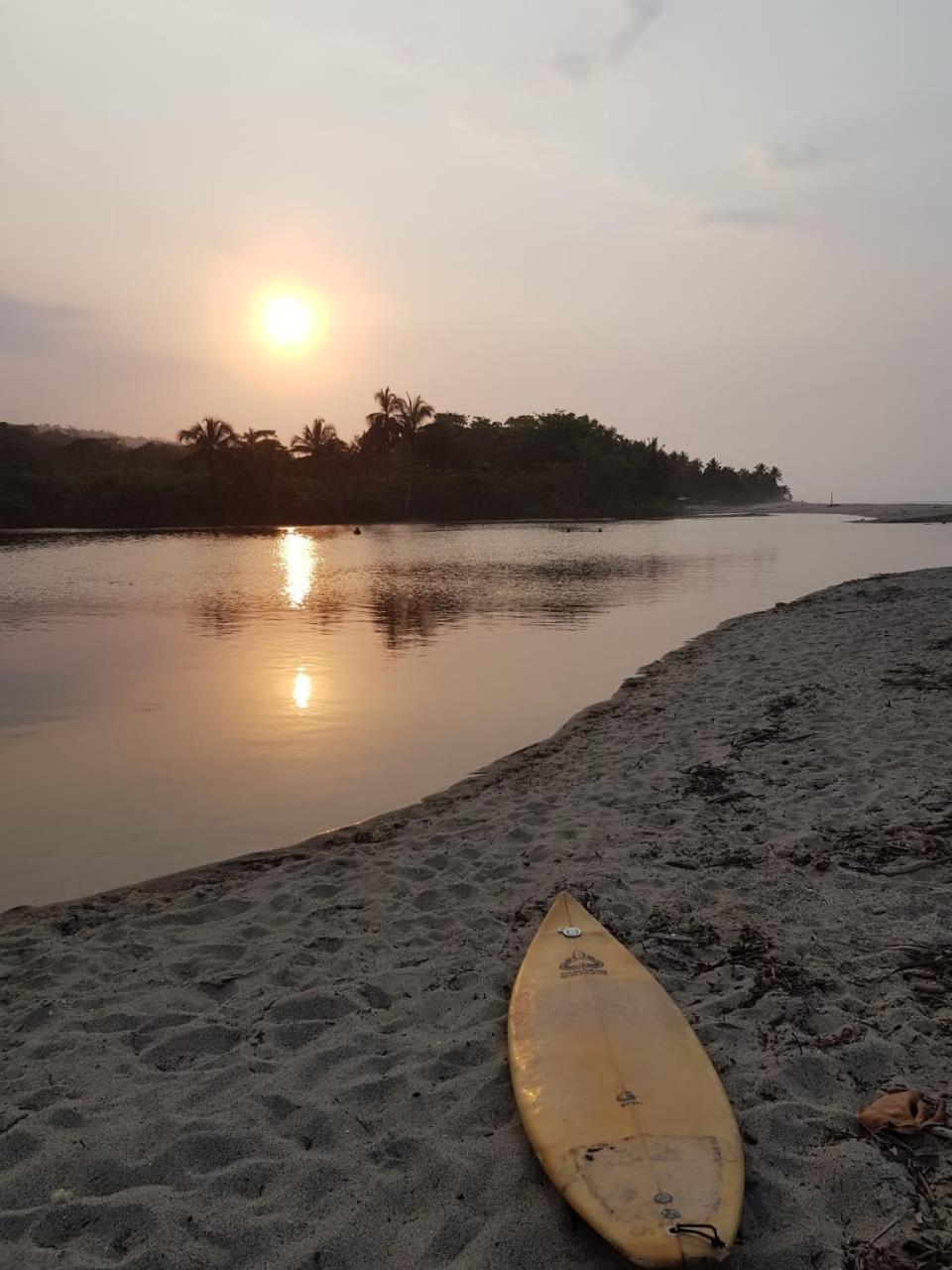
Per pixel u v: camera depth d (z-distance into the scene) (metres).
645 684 11.92
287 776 8.40
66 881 6.14
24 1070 3.95
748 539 54.91
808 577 28.69
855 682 10.65
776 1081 3.60
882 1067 3.68
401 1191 3.13
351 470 89.31
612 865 5.87
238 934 5.24
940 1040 3.82
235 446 77.75
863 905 5.09
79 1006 4.50
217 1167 3.30
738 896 5.32
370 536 58.16
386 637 16.48
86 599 22.53
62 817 7.37
